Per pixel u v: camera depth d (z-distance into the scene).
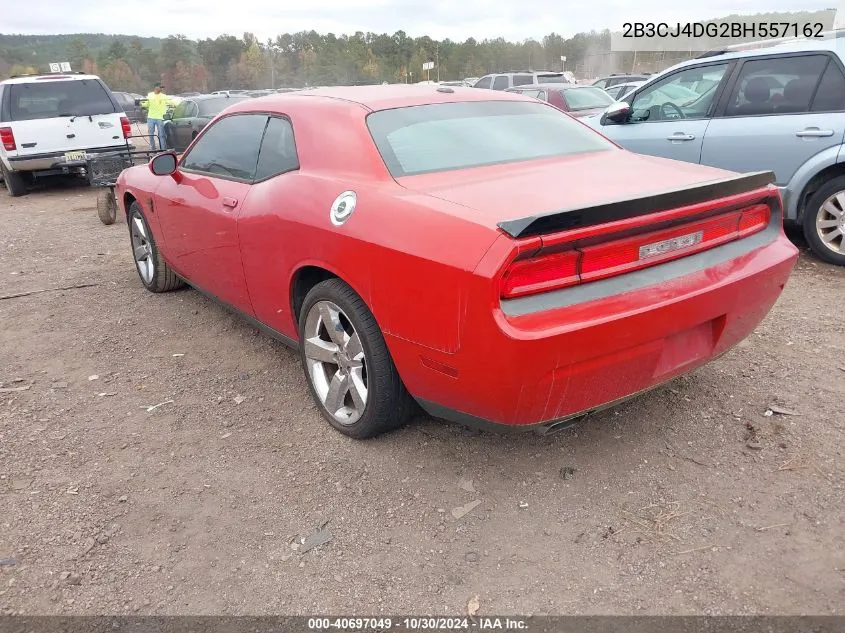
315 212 3.12
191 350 4.55
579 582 2.38
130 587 2.46
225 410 3.71
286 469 3.13
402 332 2.70
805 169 5.51
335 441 3.34
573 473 2.99
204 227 4.14
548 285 2.37
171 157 4.39
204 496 2.96
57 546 2.67
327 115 3.42
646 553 2.50
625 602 2.29
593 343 2.39
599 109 11.77
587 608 2.27
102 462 3.25
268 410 3.69
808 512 2.67
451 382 2.58
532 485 2.92
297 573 2.50
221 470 3.15
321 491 2.96
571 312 2.37
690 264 2.73
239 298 4.08
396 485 2.97
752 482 2.87
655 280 2.58
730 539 2.55
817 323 4.48
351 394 3.23
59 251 7.48
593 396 2.58
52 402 3.88
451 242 2.44
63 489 3.04
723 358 4.01
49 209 10.73
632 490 2.86
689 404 3.50
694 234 2.73
